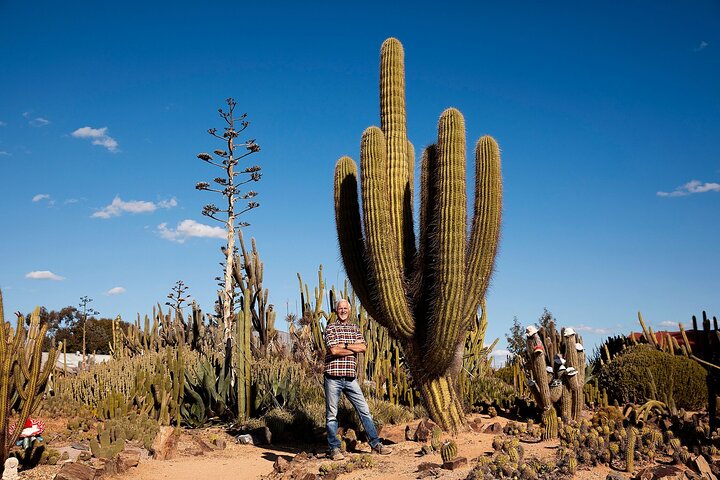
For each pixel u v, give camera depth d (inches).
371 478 247.0
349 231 372.5
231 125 855.1
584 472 226.5
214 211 816.9
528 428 315.9
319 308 544.1
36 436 301.0
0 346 262.2
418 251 357.4
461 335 338.3
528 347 350.3
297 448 355.9
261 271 566.6
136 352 693.3
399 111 373.4
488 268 334.0
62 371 601.0
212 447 349.1
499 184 339.6
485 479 213.6
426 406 346.3
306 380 519.8
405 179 367.2
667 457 247.4
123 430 350.0
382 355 491.5
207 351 574.9
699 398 426.3
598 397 437.1
